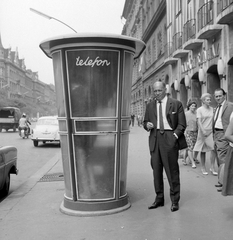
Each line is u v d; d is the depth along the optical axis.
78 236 3.83
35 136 16.53
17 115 35.81
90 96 4.54
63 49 4.53
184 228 3.99
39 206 5.12
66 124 4.60
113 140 4.63
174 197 4.70
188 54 20.73
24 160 11.98
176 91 23.34
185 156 8.67
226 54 14.19
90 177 4.61
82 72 4.53
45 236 3.87
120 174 4.74
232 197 5.31
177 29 23.16
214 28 14.80
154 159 4.80
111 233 3.89
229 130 4.05
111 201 4.65
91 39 4.43
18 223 4.35
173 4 24.20
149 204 5.05
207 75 16.89
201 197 5.35
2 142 19.72
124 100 4.73
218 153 5.95
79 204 4.61
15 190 6.46
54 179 7.46
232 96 13.95
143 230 3.96
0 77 121.12
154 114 4.75
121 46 4.55
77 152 4.60
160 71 30.73
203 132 7.16
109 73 4.56
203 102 7.31
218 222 4.17
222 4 13.58
